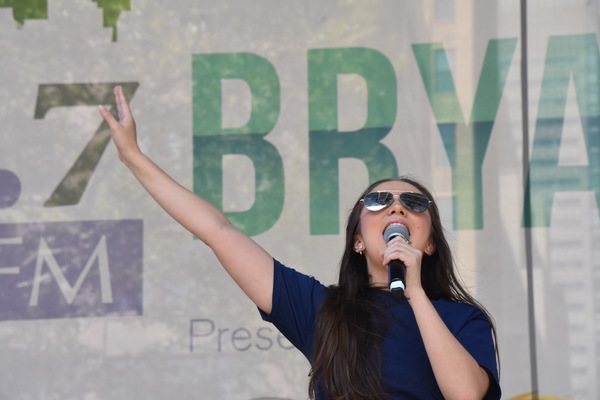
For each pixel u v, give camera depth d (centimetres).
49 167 1262
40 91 1280
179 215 767
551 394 1163
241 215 1242
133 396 1204
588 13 1237
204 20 1282
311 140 1252
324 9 1273
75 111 1275
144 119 1265
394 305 750
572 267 1187
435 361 680
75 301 1227
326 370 723
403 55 1255
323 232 1234
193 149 1258
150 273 1230
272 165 1250
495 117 1229
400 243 711
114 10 1289
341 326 732
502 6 1248
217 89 1268
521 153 1218
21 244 1242
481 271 1197
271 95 1263
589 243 1191
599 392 1158
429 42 1253
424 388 713
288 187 1245
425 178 1228
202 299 1222
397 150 1239
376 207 779
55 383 1210
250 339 1209
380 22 1265
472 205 1214
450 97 1241
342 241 1230
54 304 1227
